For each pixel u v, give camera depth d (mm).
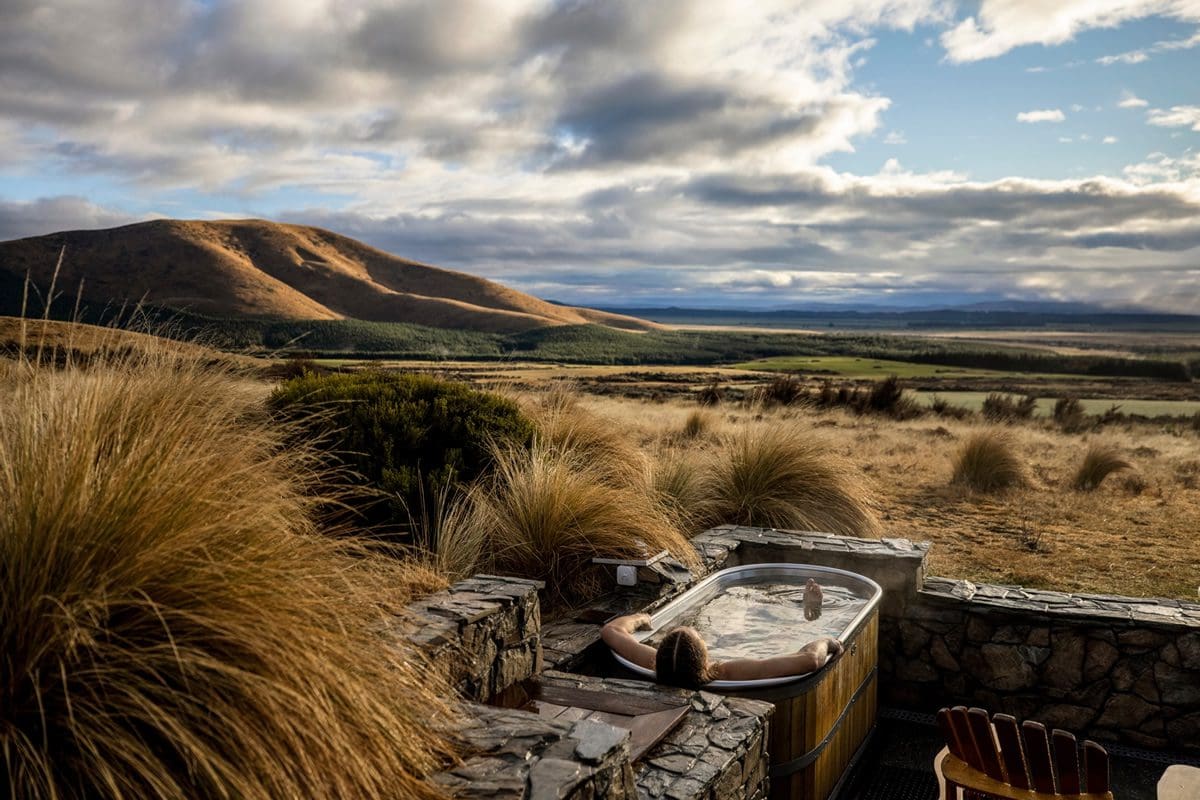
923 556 5465
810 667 3516
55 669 1708
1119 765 4516
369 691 2035
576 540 5215
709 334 181000
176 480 2168
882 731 4938
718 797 2672
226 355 4191
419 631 2873
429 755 2080
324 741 1785
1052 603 5031
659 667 3484
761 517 7137
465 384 7020
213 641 1832
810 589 4699
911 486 11414
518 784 1963
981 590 5332
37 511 1896
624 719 3021
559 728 2299
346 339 125062
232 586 1934
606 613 4516
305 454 3891
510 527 5305
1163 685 4641
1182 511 9789
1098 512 9719
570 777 1999
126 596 1832
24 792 1539
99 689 1721
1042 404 32781
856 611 4715
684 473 7621
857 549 5605
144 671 1760
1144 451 16297
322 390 6105
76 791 1602
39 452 2062
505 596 3348
